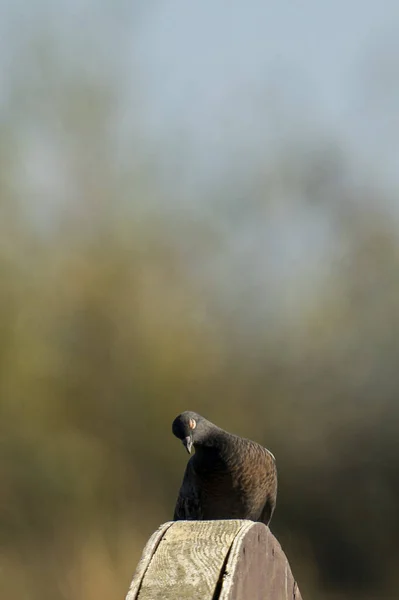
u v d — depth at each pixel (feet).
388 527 106.32
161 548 18.95
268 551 19.99
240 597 18.35
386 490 107.65
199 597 17.75
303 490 108.99
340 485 108.68
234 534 19.11
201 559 18.54
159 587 18.04
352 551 106.32
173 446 102.17
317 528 107.86
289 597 20.99
